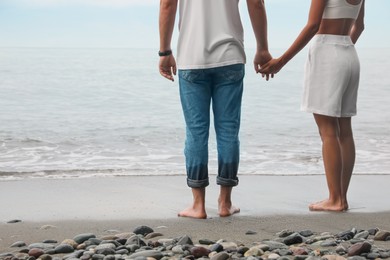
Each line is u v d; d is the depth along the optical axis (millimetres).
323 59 4828
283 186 5766
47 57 36219
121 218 4465
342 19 4820
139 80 19328
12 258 3361
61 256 3502
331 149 4828
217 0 4477
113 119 11477
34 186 5605
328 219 4520
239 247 3568
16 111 12414
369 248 3471
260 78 19969
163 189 5531
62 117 11656
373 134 9867
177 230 4129
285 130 10203
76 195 5242
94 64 28359
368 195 5426
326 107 4805
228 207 4637
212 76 4562
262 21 4598
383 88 17219
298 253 3480
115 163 7238
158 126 10586
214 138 9234
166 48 4645
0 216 4500
